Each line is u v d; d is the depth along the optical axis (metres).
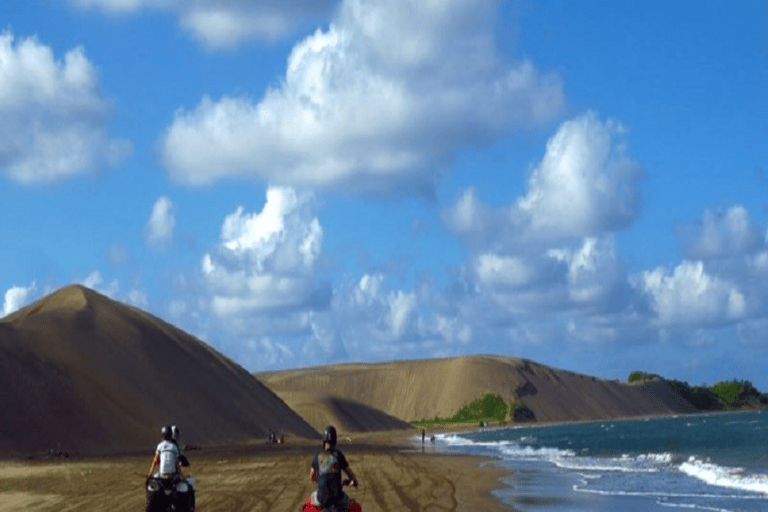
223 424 90.75
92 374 82.69
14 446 66.75
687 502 27.72
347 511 13.89
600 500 28.42
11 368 76.62
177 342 102.12
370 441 103.38
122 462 51.75
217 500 27.69
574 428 163.12
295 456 57.03
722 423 156.12
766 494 29.94
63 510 25.42
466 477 38.50
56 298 100.25
